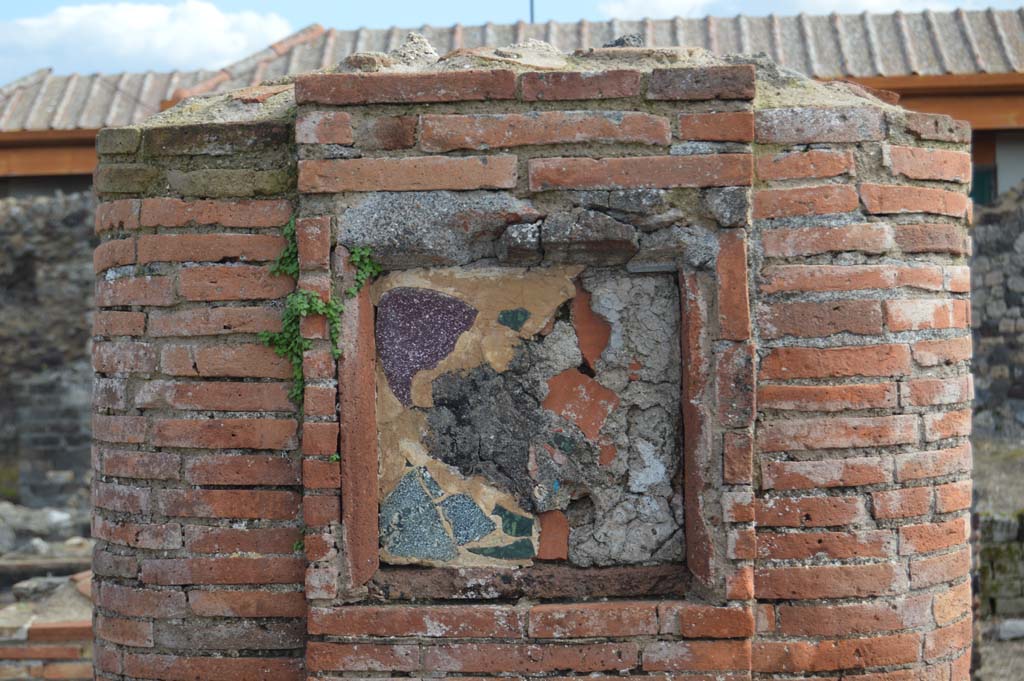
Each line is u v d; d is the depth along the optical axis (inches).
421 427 123.4
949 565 128.3
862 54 388.2
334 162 119.1
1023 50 385.7
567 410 123.1
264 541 124.6
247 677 125.3
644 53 133.3
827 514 121.3
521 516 123.4
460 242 120.0
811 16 409.7
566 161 117.6
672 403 122.6
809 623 121.2
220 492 125.0
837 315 121.3
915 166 125.4
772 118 121.3
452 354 123.1
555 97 117.9
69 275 422.3
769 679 121.3
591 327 123.0
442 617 118.9
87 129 417.7
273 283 124.1
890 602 123.1
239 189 125.0
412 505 123.3
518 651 118.3
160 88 444.5
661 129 117.4
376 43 414.0
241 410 124.5
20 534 377.4
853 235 121.6
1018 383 396.8
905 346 124.0
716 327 118.3
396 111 119.2
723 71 116.9
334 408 120.0
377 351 123.3
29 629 230.4
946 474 128.2
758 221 121.1
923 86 373.7
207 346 125.0
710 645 117.6
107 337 131.5
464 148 118.5
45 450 424.8
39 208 421.1
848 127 122.3
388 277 123.1
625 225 117.6
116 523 130.0
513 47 136.7
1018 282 397.1
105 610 131.5
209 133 125.7
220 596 125.3
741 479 117.5
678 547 122.5
